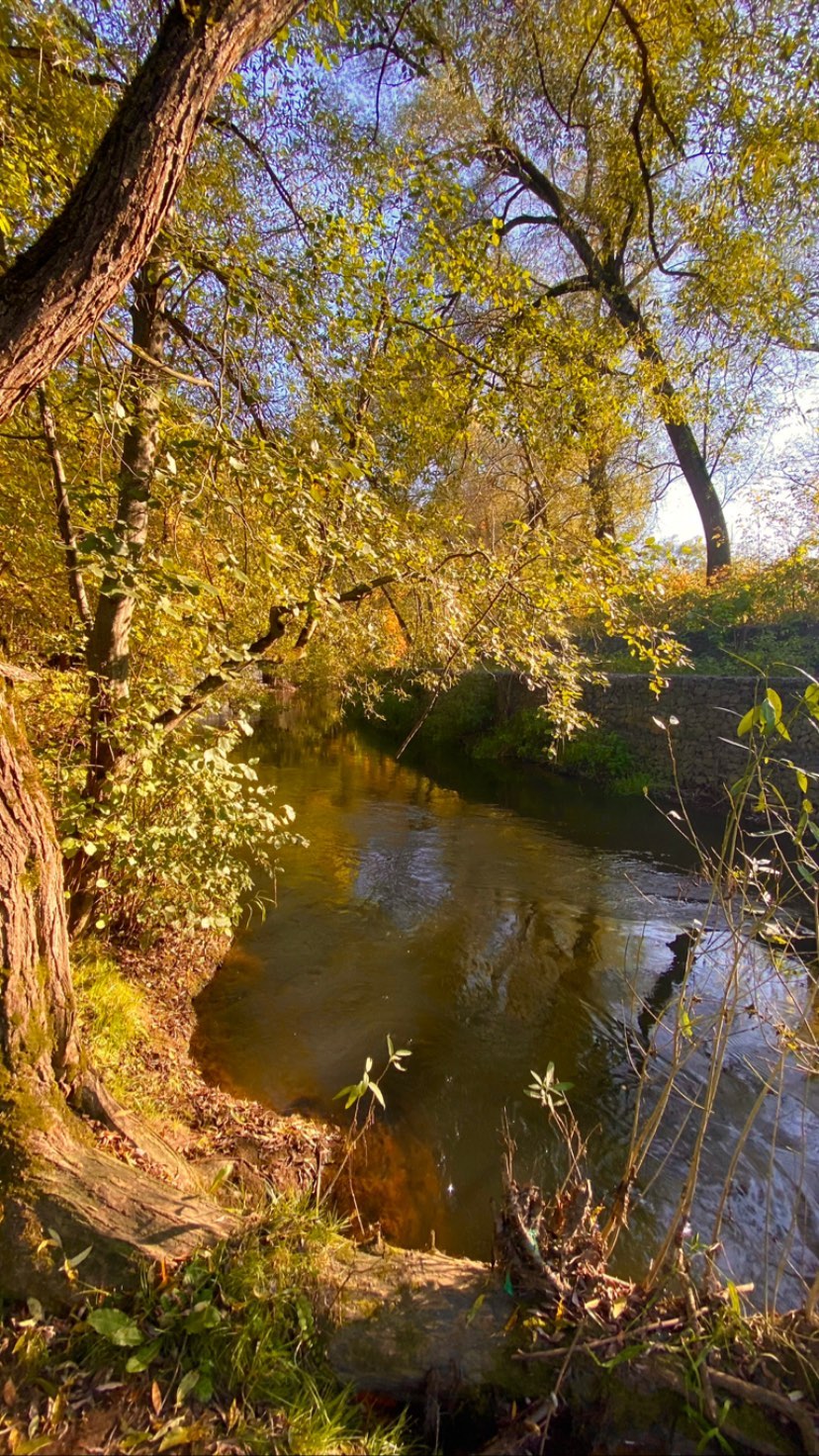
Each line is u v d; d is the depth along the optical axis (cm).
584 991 536
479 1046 458
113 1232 177
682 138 606
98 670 366
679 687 1137
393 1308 176
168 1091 347
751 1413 155
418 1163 345
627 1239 297
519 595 360
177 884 416
